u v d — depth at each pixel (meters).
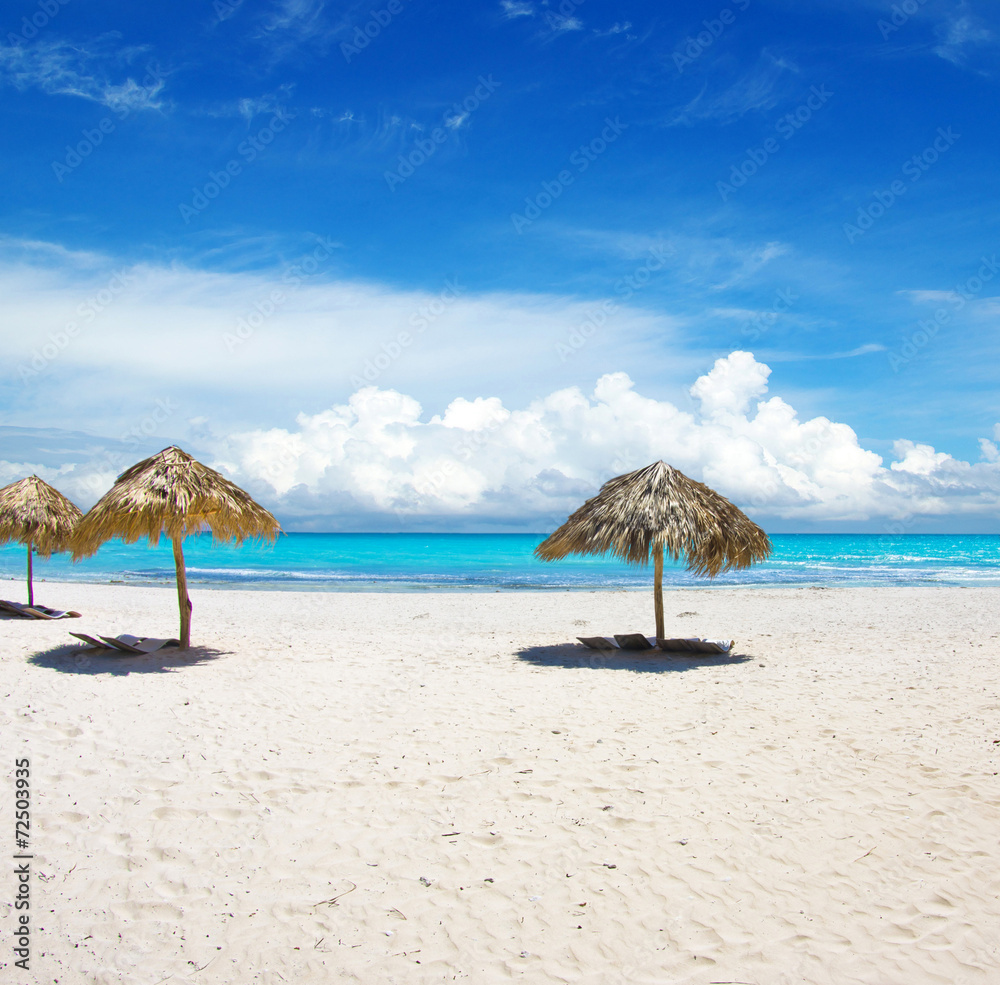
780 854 3.85
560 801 4.50
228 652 9.28
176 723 6.00
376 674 8.12
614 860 3.79
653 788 4.71
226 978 2.89
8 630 10.98
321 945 3.10
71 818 4.17
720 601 18.53
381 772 4.96
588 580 28.92
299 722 6.11
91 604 16.36
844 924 3.26
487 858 3.81
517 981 2.90
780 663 9.05
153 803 4.40
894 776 4.91
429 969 2.96
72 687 7.13
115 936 3.12
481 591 23.28
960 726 6.06
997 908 3.38
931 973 2.94
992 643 10.59
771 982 2.90
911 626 13.09
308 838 4.00
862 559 50.59
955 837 4.04
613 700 7.01
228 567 36.00
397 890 3.51
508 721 6.23
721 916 3.32
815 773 4.97
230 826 4.12
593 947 3.11
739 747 5.52
